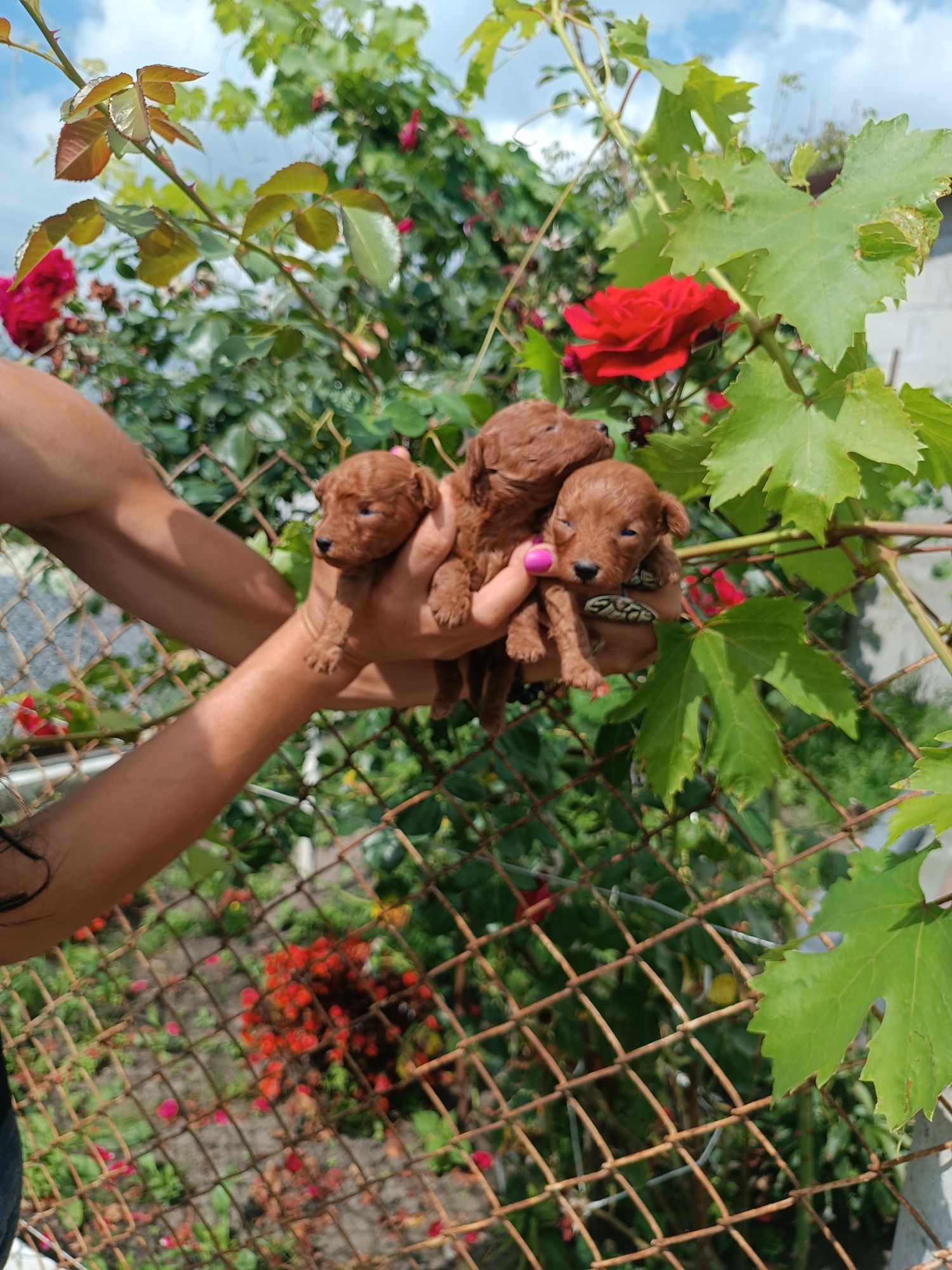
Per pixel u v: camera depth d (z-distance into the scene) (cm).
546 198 270
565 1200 137
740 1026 201
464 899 201
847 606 133
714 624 109
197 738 101
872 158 102
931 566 486
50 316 214
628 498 85
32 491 110
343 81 264
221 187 237
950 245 582
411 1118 283
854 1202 237
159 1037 323
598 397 155
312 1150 277
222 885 309
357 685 116
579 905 194
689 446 122
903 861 101
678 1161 228
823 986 96
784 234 100
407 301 257
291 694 104
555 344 229
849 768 376
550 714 129
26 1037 225
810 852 109
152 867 102
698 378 200
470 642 97
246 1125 289
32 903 95
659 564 93
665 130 154
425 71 274
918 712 415
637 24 157
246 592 124
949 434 108
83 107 100
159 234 129
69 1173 264
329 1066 289
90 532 119
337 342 172
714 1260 227
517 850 202
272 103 275
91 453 115
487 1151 253
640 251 156
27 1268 212
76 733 168
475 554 93
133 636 273
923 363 606
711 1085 240
